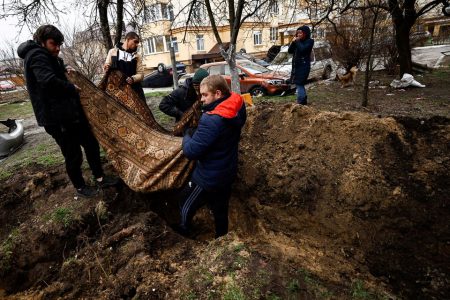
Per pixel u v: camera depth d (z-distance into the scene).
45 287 2.93
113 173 4.00
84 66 10.64
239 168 3.91
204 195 2.80
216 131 2.47
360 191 2.99
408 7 9.48
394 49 11.53
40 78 2.75
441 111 6.25
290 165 3.59
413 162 3.05
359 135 3.43
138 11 6.87
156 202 3.77
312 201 3.24
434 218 2.58
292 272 2.32
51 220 3.33
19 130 6.36
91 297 2.60
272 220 3.46
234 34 6.26
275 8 8.02
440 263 2.40
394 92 8.73
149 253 2.81
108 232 3.19
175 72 8.56
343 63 10.75
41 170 4.31
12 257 3.10
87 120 3.38
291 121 4.02
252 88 9.50
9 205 3.70
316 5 7.95
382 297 2.23
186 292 2.24
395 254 2.56
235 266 2.36
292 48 6.32
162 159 3.34
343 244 2.86
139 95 4.09
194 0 7.20
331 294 2.15
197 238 3.61
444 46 22.03
